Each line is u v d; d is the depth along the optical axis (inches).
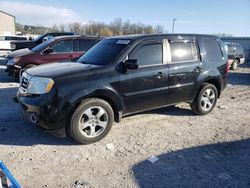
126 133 193.9
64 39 388.8
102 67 176.7
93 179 134.1
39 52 381.1
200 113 239.9
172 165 149.9
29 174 136.7
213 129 208.4
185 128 208.4
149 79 194.1
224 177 139.3
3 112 232.5
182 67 213.9
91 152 162.7
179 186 130.3
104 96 176.4
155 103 204.2
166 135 192.7
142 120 222.4
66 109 160.7
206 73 232.2
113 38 215.2
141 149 168.7
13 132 189.0
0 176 113.0
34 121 165.8
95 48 218.7
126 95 184.7
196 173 142.3
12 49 577.3
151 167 147.0
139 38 195.9
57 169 142.4
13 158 152.3
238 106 285.4
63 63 204.4
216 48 246.7
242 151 170.4
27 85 171.5
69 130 165.6
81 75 167.9
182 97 220.8
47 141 176.2
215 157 161.2
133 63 175.0
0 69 536.1
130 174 139.4
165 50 206.4
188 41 223.6
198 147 174.2
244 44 1077.8
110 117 178.2
